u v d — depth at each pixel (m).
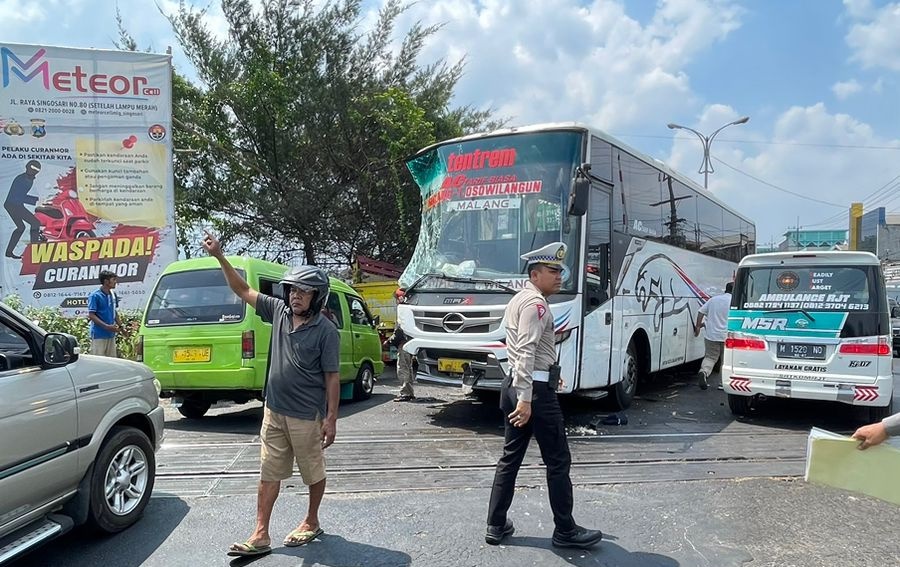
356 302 10.93
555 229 7.65
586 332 7.65
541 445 4.36
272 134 16.72
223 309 8.15
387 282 15.08
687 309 11.51
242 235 17.77
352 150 17.41
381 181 17.25
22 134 11.95
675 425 8.27
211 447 7.10
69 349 4.24
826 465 3.09
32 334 4.12
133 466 4.87
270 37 17.08
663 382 12.41
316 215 17.00
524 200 7.88
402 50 18.70
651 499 5.36
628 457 6.64
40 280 12.05
